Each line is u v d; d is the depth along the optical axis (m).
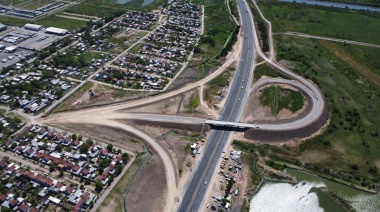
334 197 166.12
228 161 182.38
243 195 164.00
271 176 176.00
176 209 154.38
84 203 154.25
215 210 154.88
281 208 160.38
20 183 164.38
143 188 164.25
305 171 179.88
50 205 154.62
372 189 170.12
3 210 148.88
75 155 179.50
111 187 164.38
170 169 175.38
